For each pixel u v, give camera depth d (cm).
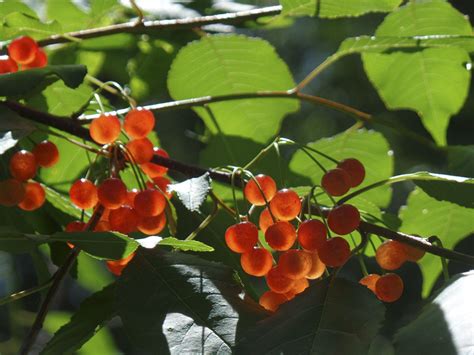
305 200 80
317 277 79
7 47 86
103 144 82
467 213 89
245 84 93
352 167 82
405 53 92
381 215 86
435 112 94
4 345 101
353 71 191
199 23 91
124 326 77
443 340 75
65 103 90
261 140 93
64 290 126
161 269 78
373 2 88
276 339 76
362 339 76
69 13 98
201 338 76
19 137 80
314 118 192
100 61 103
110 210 80
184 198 78
